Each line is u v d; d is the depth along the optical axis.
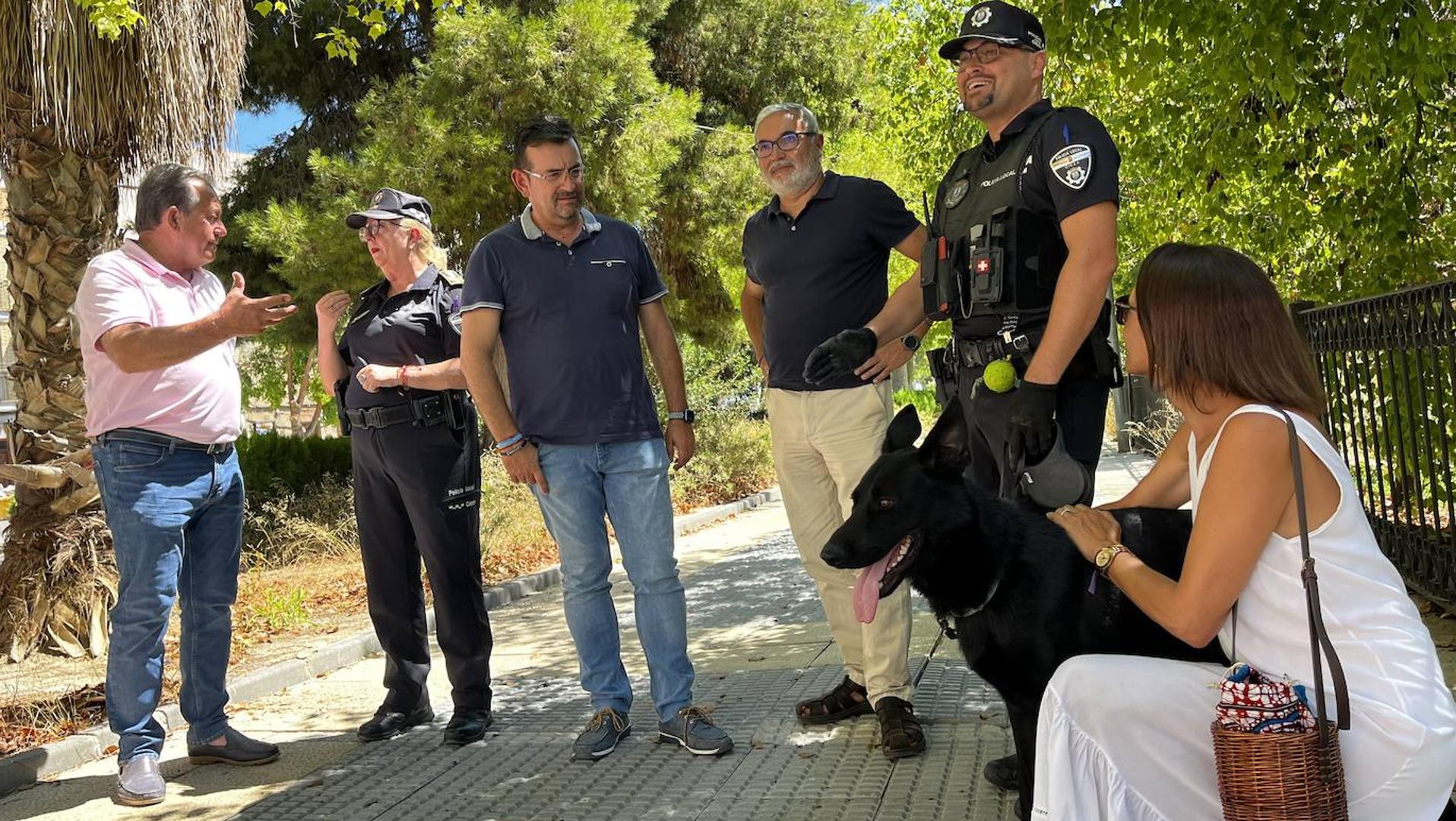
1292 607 2.22
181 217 4.24
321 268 11.49
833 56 17.86
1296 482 2.21
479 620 4.63
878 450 4.18
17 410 6.53
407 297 4.61
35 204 6.45
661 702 4.30
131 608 4.08
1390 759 2.14
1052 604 2.86
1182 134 7.79
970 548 2.93
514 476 4.27
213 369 4.30
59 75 6.16
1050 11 6.20
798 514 4.41
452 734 4.51
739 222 14.59
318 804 3.93
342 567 9.61
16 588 6.39
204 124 6.77
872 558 2.98
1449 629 4.99
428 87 12.02
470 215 12.12
